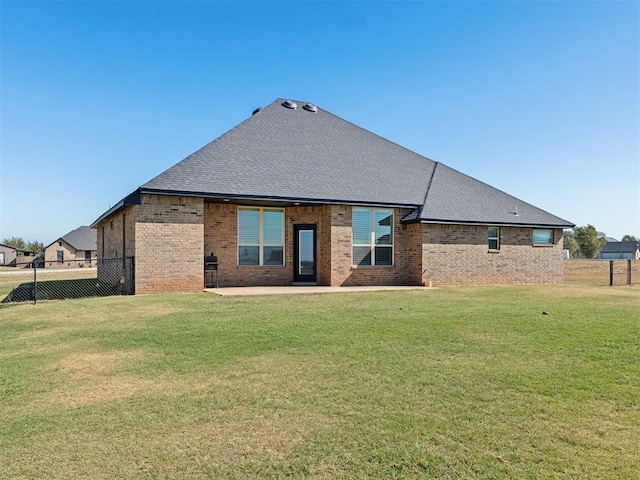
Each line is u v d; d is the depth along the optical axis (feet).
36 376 17.40
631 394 14.76
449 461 10.36
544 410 13.41
